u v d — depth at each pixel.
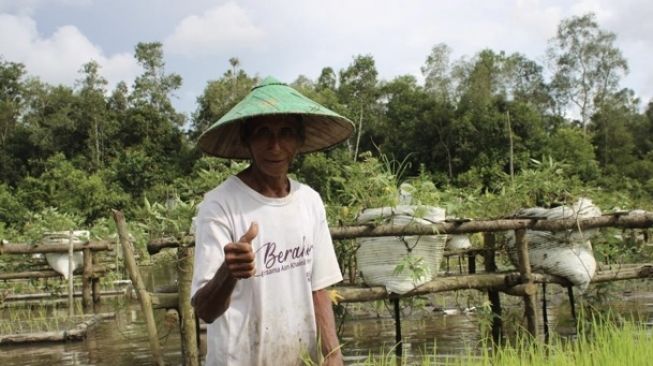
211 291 2.28
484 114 36.56
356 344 5.84
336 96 45.81
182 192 6.05
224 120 2.48
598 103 50.84
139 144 46.53
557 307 7.40
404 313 7.14
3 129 51.03
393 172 5.93
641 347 3.61
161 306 4.75
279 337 2.54
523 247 5.41
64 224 10.45
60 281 10.84
